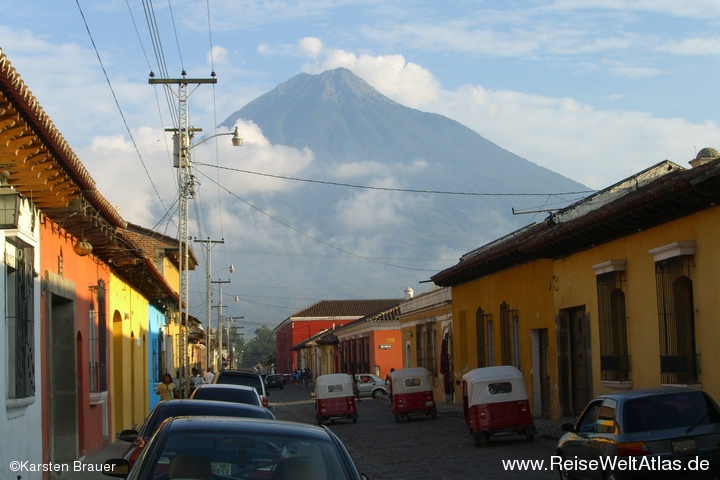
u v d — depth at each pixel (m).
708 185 15.16
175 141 33.78
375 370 62.47
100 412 21.92
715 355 16.02
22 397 13.24
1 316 12.56
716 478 11.40
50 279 15.71
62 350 17.86
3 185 12.16
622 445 11.29
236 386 16.78
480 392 21.75
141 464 6.04
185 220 33.66
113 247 20.50
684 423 11.51
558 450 13.63
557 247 23.41
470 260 32.06
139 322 30.52
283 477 6.00
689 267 16.97
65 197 14.70
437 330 42.91
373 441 25.77
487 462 18.44
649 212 17.73
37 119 11.08
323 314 114.38
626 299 20.16
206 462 6.02
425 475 16.98
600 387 21.50
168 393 25.70
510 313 29.39
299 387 88.19
